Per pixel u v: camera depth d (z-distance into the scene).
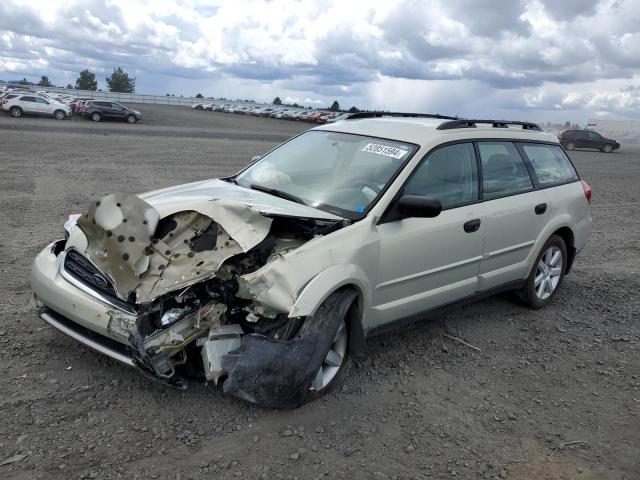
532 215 5.55
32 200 10.32
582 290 6.88
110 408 3.58
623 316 6.07
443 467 3.32
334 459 3.30
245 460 3.21
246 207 3.74
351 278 3.79
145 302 3.37
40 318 4.33
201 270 3.44
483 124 5.55
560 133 39.62
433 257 4.54
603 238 10.02
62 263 3.88
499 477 3.28
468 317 5.70
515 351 5.02
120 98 83.50
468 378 4.44
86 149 20.64
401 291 4.39
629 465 3.49
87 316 3.57
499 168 5.39
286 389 3.45
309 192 4.56
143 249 3.57
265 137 35.69
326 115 66.75
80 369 4.01
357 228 4.02
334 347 3.88
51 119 39.28
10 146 19.88
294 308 3.43
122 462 3.10
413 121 5.31
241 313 3.59
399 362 4.57
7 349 4.21
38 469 2.98
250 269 3.62
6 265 6.25
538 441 3.68
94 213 3.71
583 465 3.46
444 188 4.74
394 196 4.30
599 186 17.95
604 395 4.35
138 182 13.41
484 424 3.82
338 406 3.85
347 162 4.76
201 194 4.30
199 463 3.15
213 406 3.69
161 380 3.41
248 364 3.37
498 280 5.35
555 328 5.61
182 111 70.00
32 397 3.61
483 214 4.97
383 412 3.84
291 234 3.99
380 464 3.29
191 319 3.46
